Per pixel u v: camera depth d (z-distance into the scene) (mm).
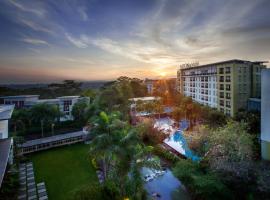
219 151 16031
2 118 19422
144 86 76500
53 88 75188
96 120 16391
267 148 17859
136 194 13141
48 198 15219
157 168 12930
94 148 14016
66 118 41438
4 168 12344
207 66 44531
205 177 14188
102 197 13188
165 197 15430
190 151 20719
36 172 19703
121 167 13469
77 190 13758
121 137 14406
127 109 40844
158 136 26016
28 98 42438
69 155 24203
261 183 12781
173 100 58750
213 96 42938
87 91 61281
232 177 13531
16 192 15703
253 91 38031
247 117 30203
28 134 32969
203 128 21312
